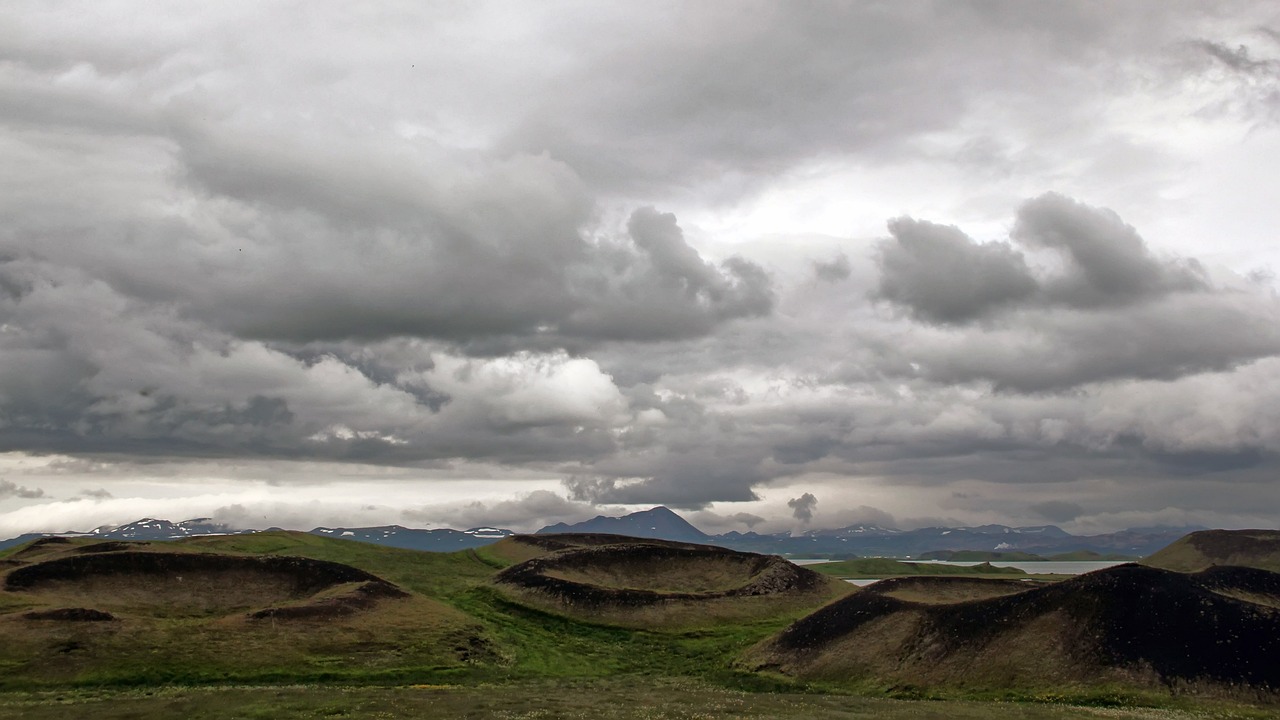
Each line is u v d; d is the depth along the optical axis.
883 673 95.00
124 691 77.50
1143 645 85.25
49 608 94.56
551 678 97.31
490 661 100.81
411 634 104.75
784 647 108.19
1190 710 74.62
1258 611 85.81
